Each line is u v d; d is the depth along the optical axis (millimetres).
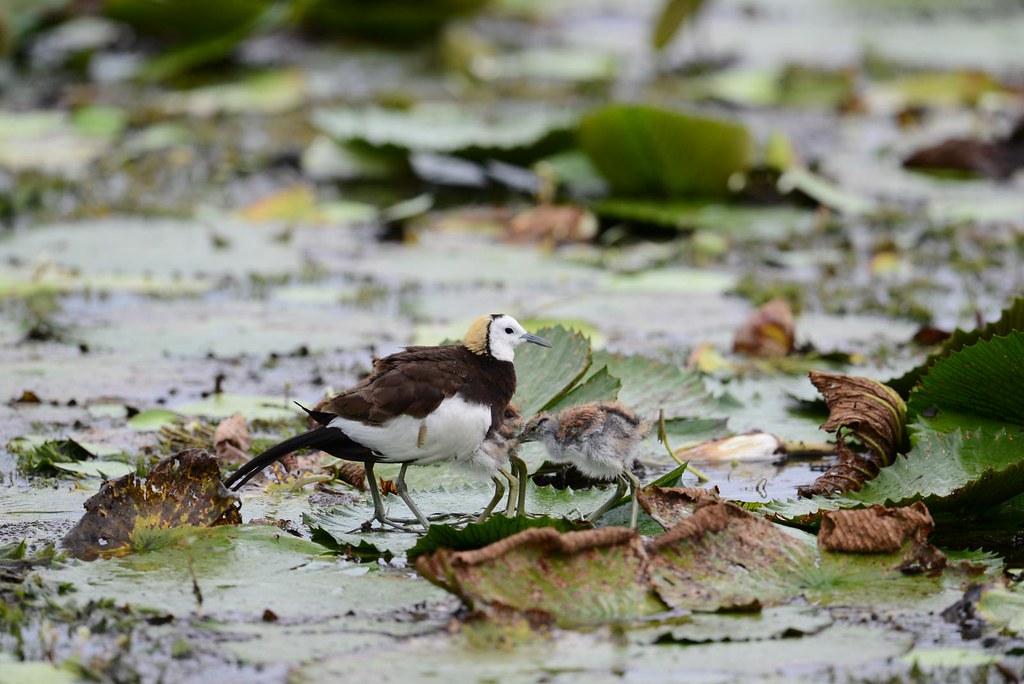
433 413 8852
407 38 30531
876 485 9523
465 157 20969
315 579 8258
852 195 20859
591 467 9094
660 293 16141
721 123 19578
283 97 26312
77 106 25953
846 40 33062
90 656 7219
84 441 10906
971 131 25094
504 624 7492
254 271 16750
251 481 10188
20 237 18094
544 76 29141
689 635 7453
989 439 9508
